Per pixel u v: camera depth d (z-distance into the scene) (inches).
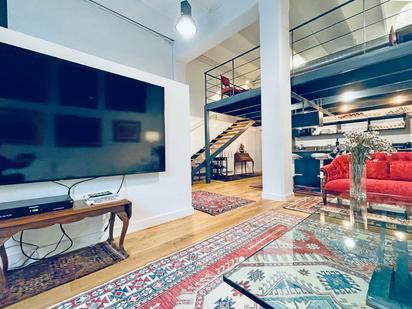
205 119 223.3
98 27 171.2
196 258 64.1
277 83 128.1
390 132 206.4
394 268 44.8
